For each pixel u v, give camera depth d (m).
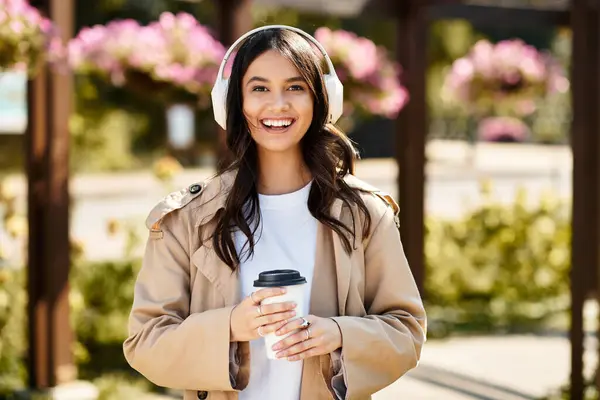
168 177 6.87
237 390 2.14
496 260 8.26
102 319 6.32
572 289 4.93
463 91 10.09
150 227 2.27
